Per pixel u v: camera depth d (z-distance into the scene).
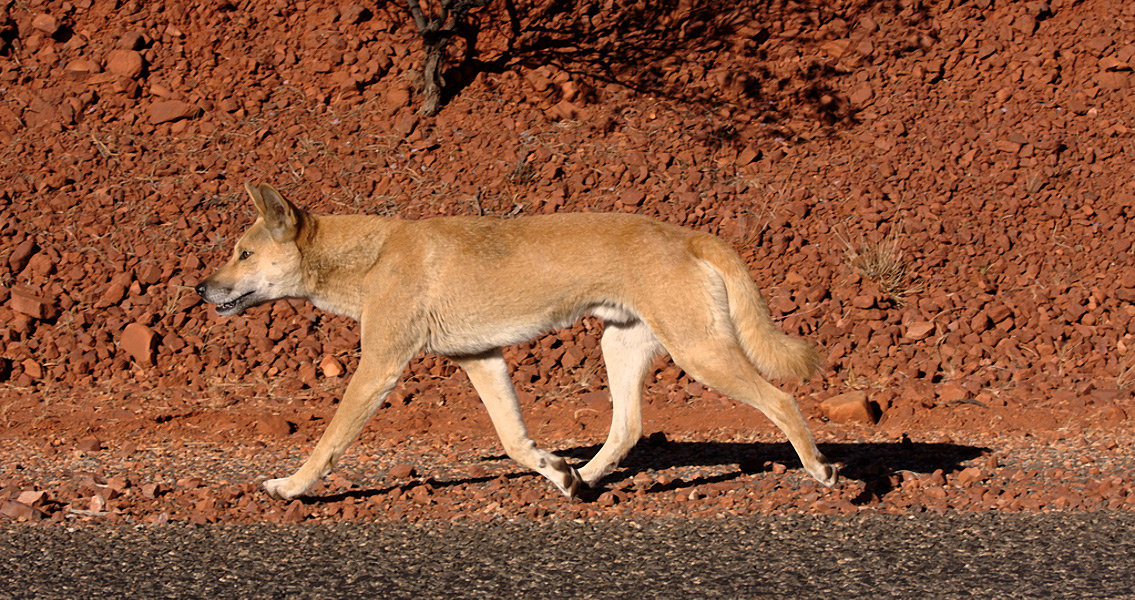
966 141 22.14
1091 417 14.55
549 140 22.61
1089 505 10.23
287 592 8.10
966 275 19.02
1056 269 19.09
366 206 21.08
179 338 17.89
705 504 10.70
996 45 24.12
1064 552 8.70
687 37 24.80
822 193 21.16
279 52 24.45
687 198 20.95
